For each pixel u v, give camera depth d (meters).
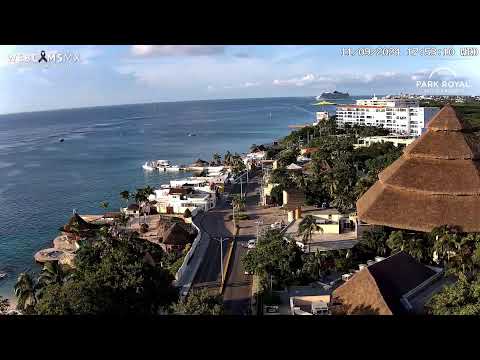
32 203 150.88
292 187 120.38
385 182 80.31
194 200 128.38
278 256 64.94
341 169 132.62
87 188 173.38
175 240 93.25
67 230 105.69
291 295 62.09
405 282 54.47
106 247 71.94
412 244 67.56
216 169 193.25
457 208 73.62
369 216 77.31
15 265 97.25
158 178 191.00
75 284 46.12
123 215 115.56
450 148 78.69
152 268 55.81
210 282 71.75
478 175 76.00
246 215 112.69
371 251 72.81
